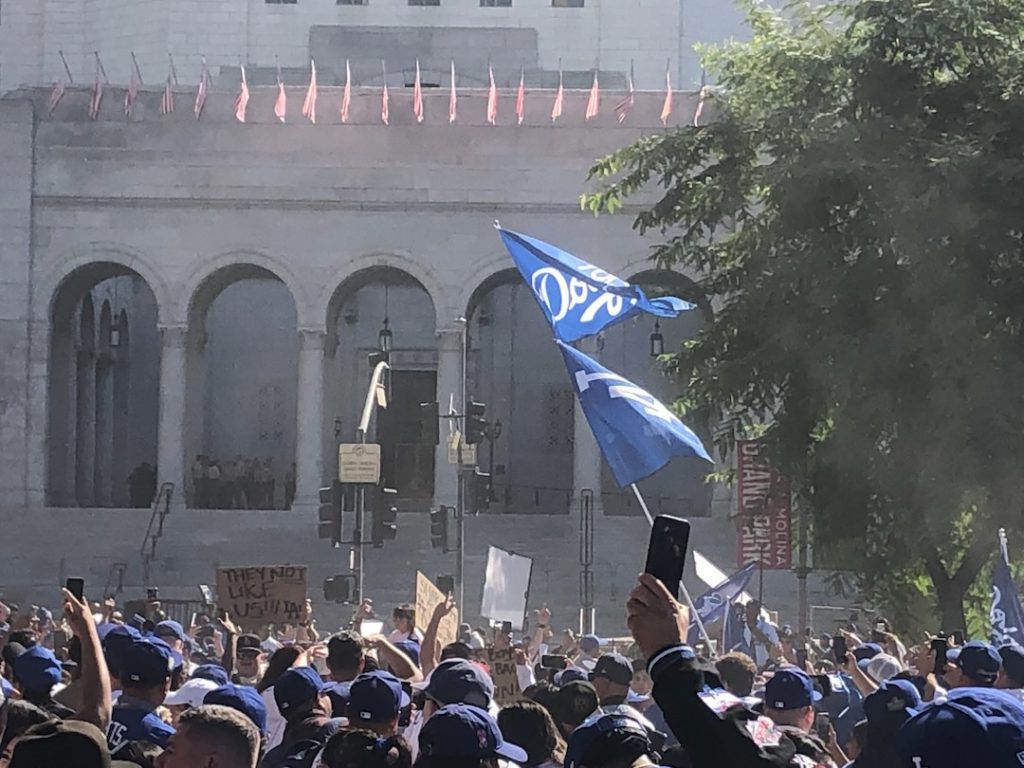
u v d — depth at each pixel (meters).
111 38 64.88
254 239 52.16
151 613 25.58
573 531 48.72
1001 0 22.17
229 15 64.25
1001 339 20.84
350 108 52.22
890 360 21.06
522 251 17.17
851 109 22.47
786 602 43.56
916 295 20.92
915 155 21.12
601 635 44.69
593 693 10.46
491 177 51.94
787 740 7.60
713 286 24.20
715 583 21.61
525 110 51.97
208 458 53.81
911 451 21.34
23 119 52.09
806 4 24.47
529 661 22.88
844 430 21.59
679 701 5.41
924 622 25.28
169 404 51.59
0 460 51.12
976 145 21.05
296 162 52.09
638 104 51.62
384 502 32.69
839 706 13.65
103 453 61.72
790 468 23.02
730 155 24.08
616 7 64.75
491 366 62.34
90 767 6.00
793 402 22.86
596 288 17.23
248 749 6.95
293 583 18.89
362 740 7.91
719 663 11.35
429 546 47.53
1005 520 20.95
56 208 52.12
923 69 22.27
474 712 7.63
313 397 51.50
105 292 60.69
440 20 64.81
